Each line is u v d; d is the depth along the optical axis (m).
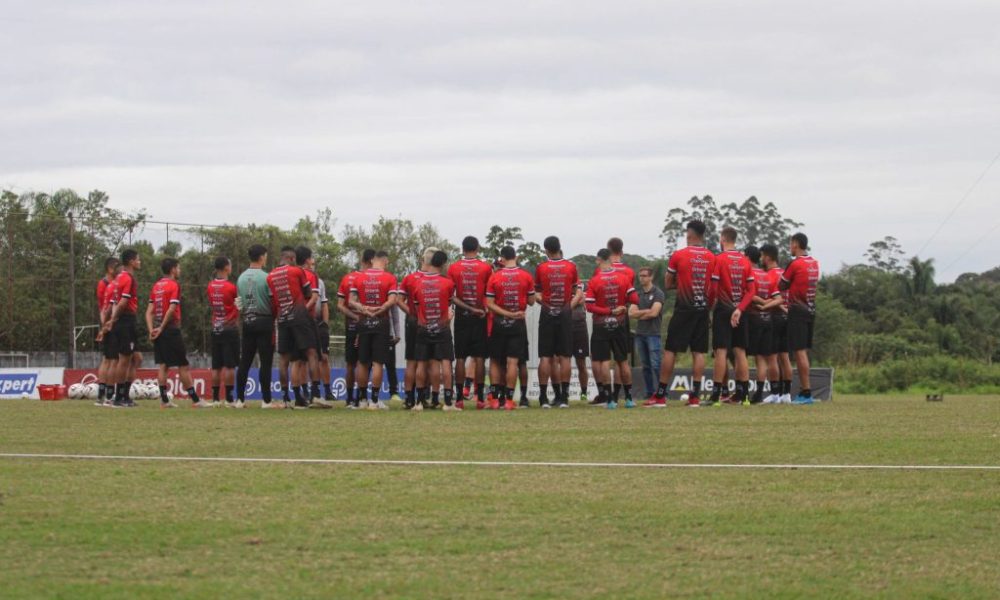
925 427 12.89
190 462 9.79
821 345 57.03
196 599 5.44
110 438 11.81
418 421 14.03
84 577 5.84
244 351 18.03
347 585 5.71
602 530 7.00
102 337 18.95
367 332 17.39
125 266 18.27
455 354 17.45
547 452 10.53
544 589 5.66
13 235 37.19
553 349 17.58
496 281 17.08
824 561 6.29
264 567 6.06
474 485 8.54
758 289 17.94
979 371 41.31
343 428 12.97
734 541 6.74
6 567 6.05
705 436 11.85
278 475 9.02
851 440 11.45
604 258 17.67
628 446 10.97
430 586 5.70
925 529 7.09
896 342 57.62
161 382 18.62
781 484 8.62
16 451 10.62
